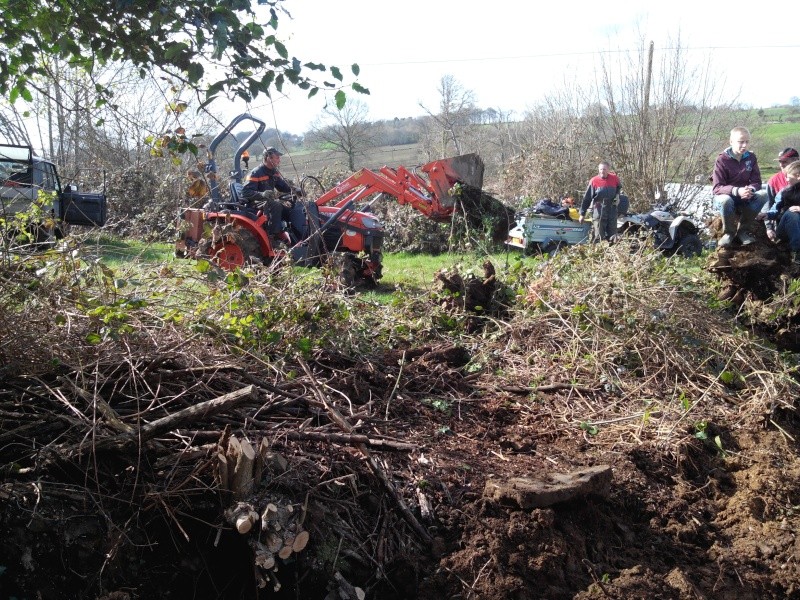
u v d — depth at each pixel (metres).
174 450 3.79
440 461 4.41
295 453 4.11
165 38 4.25
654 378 6.09
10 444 3.48
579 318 6.47
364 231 10.94
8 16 4.22
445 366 5.80
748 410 5.78
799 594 4.04
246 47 4.14
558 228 14.21
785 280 7.09
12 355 3.94
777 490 4.83
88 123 8.59
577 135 24.25
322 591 3.50
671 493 4.70
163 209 13.69
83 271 4.70
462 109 29.97
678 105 22.45
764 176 23.00
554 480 4.27
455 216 11.28
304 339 5.18
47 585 3.10
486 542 3.85
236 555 3.50
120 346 4.35
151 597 3.29
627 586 3.78
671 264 7.79
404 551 3.76
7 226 4.47
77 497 3.36
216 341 4.82
